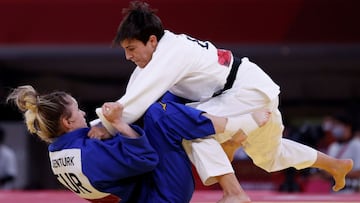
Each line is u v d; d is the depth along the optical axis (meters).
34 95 12.11
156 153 12.05
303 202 18.34
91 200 12.59
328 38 33.69
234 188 12.21
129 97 12.01
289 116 44.97
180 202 12.34
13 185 39.97
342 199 19.84
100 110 11.99
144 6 12.53
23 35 34.53
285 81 43.81
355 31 33.41
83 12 34.16
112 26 34.09
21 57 39.38
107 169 11.84
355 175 28.44
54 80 43.53
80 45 34.84
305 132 33.56
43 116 12.07
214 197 20.64
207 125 12.14
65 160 12.07
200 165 12.23
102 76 44.19
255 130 12.79
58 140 12.16
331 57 39.50
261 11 33.50
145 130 12.28
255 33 33.66
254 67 13.12
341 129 29.02
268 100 12.85
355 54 38.38
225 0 33.31
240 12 33.44
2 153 35.19
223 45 36.44
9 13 34.34
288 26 33.50
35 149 42.44
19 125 42.34
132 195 12.57
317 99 44.69
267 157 13.66
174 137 12.22
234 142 12.95
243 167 32.38
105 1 34.00
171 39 12.52
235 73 12.88
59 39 34.47
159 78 12.11
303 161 13.88
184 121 12.13
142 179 12.52
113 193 12.22
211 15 33.53
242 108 12.76
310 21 33.59
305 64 41.94
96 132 12.16
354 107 37.03
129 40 12.31
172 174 12.23
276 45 35.44
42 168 42.47
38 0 34.19
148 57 12.48
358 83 43.22
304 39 33.75
